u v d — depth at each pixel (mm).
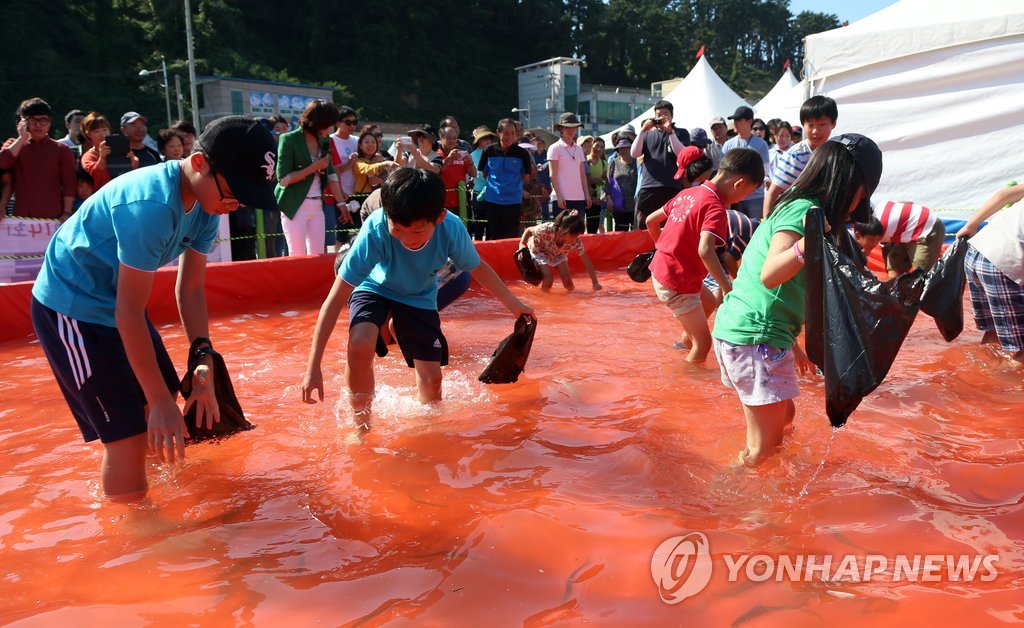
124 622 2178
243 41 78688
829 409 2904
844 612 2143
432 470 3227
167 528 2768
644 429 3668
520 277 9406
